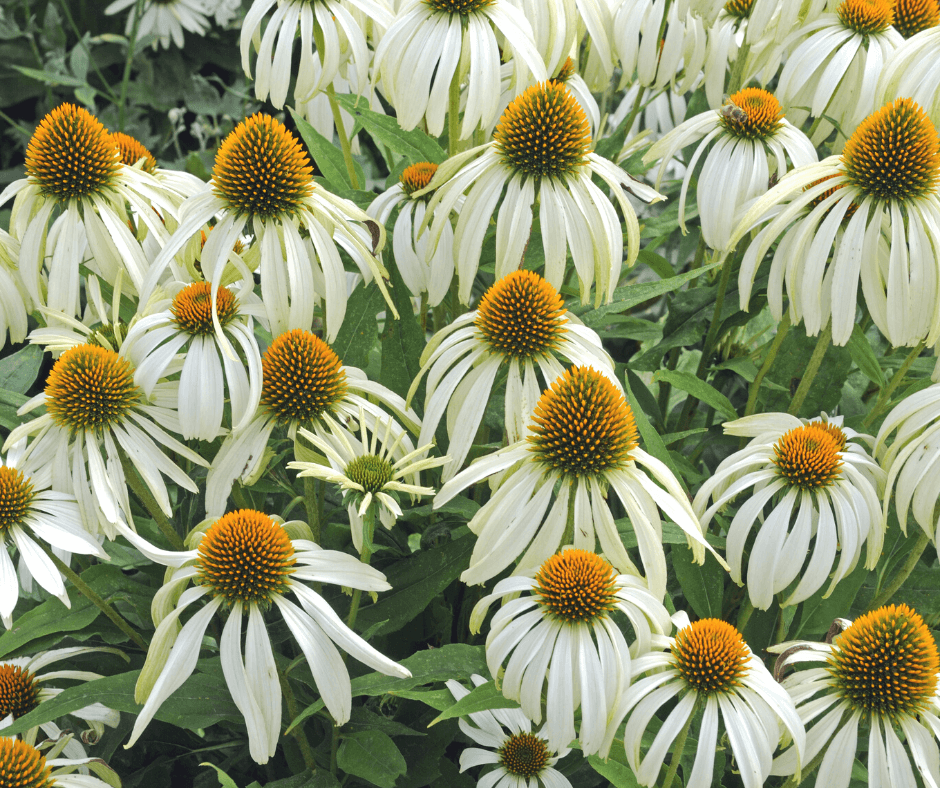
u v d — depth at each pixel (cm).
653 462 102
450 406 106
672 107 131
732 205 112
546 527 102
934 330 106
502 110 117
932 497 104
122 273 107
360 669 108
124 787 108
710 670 99
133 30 155
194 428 103
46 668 108
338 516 113
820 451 104
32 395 133
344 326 111
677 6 116
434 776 107
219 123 190
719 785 104
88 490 103
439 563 107
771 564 104
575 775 110
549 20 111
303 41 110
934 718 100
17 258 108
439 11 109
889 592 109
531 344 104
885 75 112
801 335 115
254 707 99
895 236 106
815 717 101
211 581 100
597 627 100
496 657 100
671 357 123
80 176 107
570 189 107
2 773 99
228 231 105
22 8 185
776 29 114
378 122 113
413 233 112
